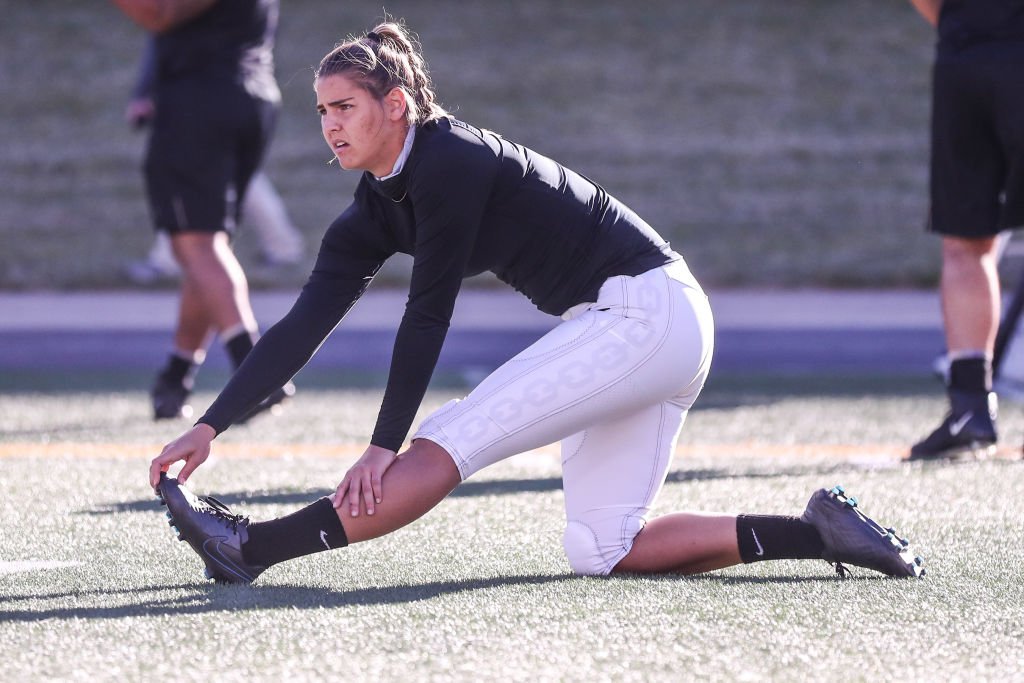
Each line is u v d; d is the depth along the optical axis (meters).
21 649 10.09
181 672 9.56
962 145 18.83
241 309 22.72
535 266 12.12
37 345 33.56
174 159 22.44
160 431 22.34
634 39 65.88
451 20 67.62
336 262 12.42
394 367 11.66
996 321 19.17
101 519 15.05
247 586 12.01
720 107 60.03
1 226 50.12
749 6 68.81
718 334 34.84
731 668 9.66
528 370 11.88
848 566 12.84
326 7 68.00
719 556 12.27
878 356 32.25
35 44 65.50
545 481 17.55
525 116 59.16
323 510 11.80
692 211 51.19
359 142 11.23
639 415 12.42
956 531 14.41
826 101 60.47
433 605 11.29
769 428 22.55
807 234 49.16
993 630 10.62
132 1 21.91
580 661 9.79
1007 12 18.42
